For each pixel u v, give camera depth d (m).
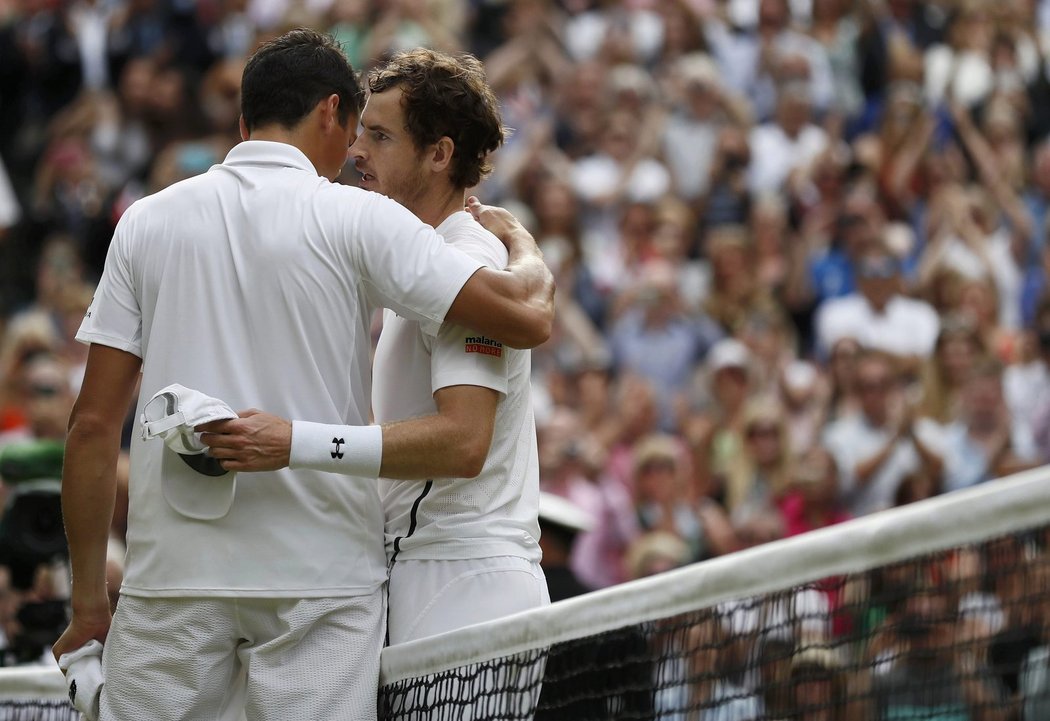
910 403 32.69
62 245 39.84
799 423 34.00
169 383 11.06
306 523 11.01
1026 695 8.98
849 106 45.94
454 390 11.18
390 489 12.05
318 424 10.77
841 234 39.53
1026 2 48.97
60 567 16.58
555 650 10.89
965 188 44.22
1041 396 34.53
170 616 10.96
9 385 33.50
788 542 9.82
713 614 10.26
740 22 47.41
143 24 45.84
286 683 11.02
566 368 36.09
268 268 11.05
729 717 10.83
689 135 42.50
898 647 10.04
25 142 45.25
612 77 43.94
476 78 12.26
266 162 11.38
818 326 38.31
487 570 11.59
